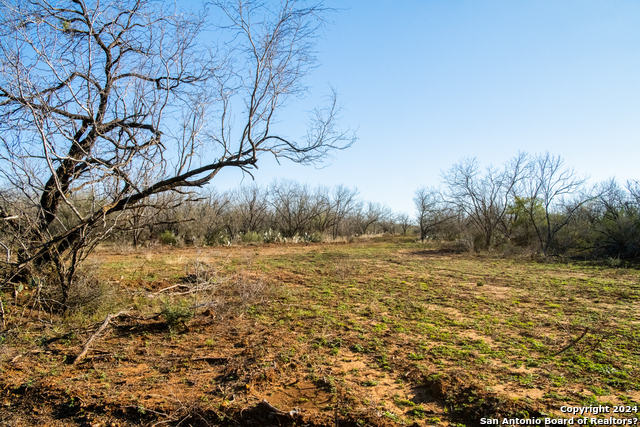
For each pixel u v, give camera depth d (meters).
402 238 42.03
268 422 3.74
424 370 5.02
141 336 6.47
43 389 4.43
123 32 7.64
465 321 7.62
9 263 6.62
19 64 6.09
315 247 26.88
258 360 5.23
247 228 35.06
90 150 7.38
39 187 6.68
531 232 25.48
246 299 8.68
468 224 31.80
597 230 20.84
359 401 4.12
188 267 13.14
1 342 5.77
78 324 6.95
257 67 7.91
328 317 7.73
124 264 14.28
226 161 8.31
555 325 7.33
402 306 8.82
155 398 4.23
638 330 6.91
